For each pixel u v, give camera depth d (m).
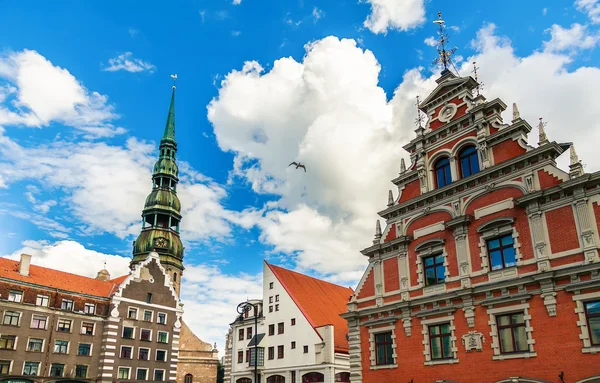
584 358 23.27
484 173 30.41
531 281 26.06
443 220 32.47
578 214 25.64
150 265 66.94
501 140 30.81
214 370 87.06
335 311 59.81
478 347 27.55
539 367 24.75
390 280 34.31
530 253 27.03
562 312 24.67
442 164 34.38
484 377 26.83
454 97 35.00
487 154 31.14
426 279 32.25
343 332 54.56
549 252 26.20
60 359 54.31
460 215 31.06
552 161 27.83
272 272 59.47
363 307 35.34
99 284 64.81
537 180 28.03
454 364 28.53
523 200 27.70
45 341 53.78
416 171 35.44
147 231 95.44
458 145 33.25
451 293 29.62
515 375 25.53
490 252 29.20
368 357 33.81
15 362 50.78
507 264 28.12
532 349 25.25
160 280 67.31
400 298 33.06
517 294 26.53
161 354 63.84
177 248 95.88
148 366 61.66
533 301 25.95
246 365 57.31
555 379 23.98
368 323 34.28
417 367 30.45
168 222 97.50
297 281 61.22
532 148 28.83
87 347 57.28
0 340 50.56
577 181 25.73
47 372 52.84
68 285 59.88
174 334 66.25
